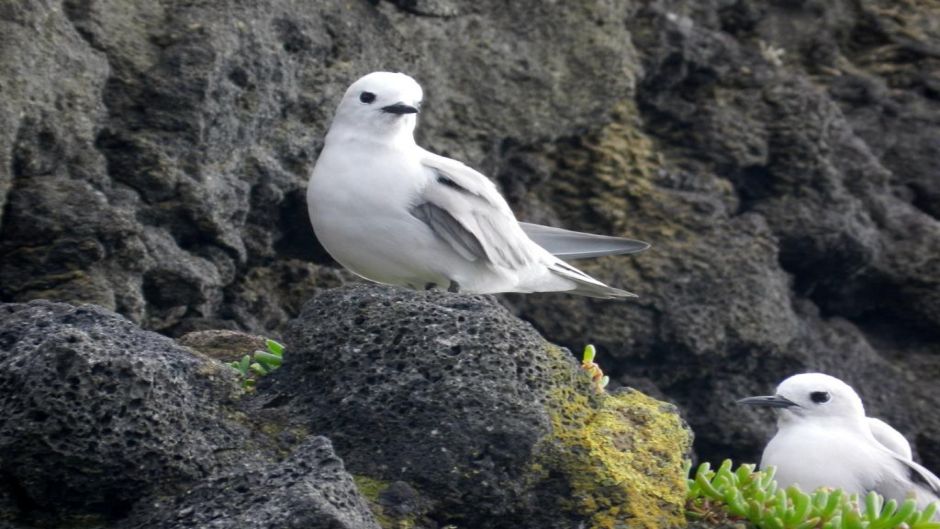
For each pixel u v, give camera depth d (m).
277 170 14.55
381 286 9.19
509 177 17.06
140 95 13.77
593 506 8.80
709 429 17.16
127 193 13.48
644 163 17.62
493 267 11.25
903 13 20.78
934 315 18.77
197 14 14.16
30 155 12.87
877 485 10.61
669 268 17.02
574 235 12.46
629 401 9.60
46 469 8.09
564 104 17.02
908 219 18.98
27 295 12.76
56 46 13.08
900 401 18.28
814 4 20.22
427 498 8.62
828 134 18.45
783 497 9.07
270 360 10.20
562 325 16.77
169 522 7.87
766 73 18.50
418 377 8.74
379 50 15.57
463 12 16.61
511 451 8.68
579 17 17.19
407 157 11.02
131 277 13.19
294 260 15.15
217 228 13.89
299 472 7.96
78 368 8.09
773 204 18.08
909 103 20.20
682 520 9.03
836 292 18.69
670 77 18.08
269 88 14.48
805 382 11.27
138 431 8.17
